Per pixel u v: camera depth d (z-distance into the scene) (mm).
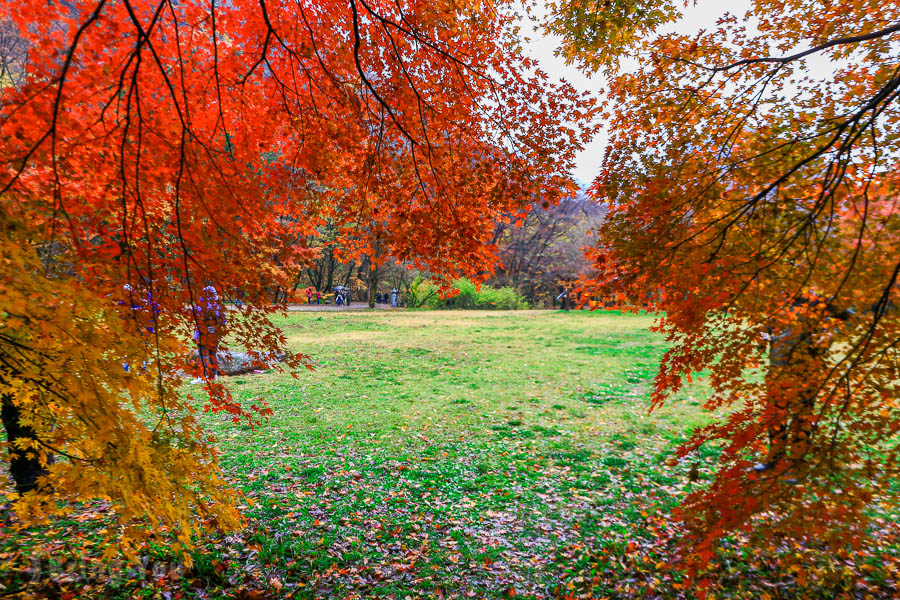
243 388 10391
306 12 3611
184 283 3051
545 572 4250
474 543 4711
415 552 4539
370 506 5402
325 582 4004
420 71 4094
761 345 3154
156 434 2660
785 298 3232
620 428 8094
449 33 3814
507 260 39156
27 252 2115
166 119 3104
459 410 9258
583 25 4250
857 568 3881
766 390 3043
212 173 3195
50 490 2477
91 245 2850
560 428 8156
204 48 3355
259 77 3674
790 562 4004
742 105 3990
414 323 23766
